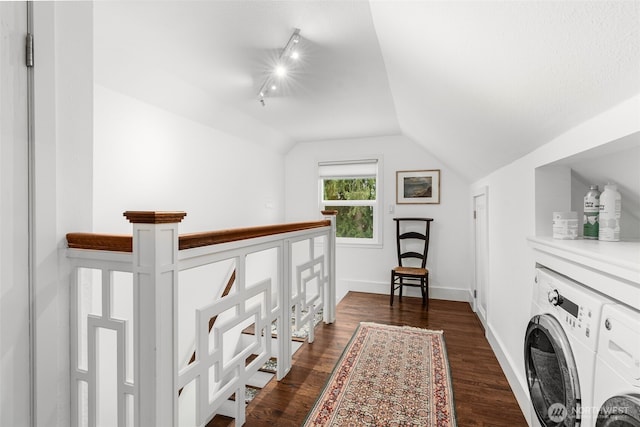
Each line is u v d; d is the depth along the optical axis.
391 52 1.67
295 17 1.52
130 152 2.16
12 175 0.98
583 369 0.98
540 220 1.53
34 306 1.03
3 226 0.96
